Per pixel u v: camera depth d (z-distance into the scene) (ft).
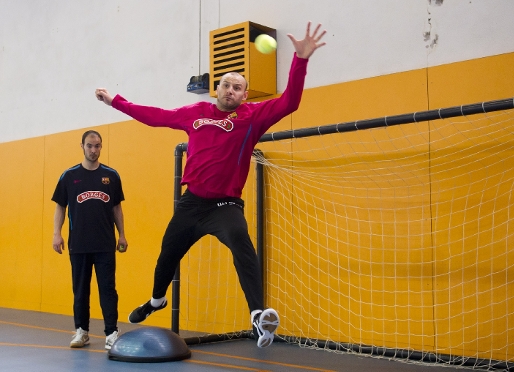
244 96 11.89
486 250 15.17
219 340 18.35
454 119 15.80
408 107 16.76
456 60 16.08
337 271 17.69
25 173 27.94
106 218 16.80
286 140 19.04
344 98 18.03
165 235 11.91
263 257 19.22
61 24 27.48
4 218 28.71
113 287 16.79
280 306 18.84
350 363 14.98
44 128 27.61
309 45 10.64
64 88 26.94
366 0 17.95
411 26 16.99
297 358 15.62
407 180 16.53
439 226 15.93
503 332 14.79
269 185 19.43
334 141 17.97
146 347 14.89
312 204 18.37
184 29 22.90
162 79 23.43
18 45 29.30
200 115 11.99
